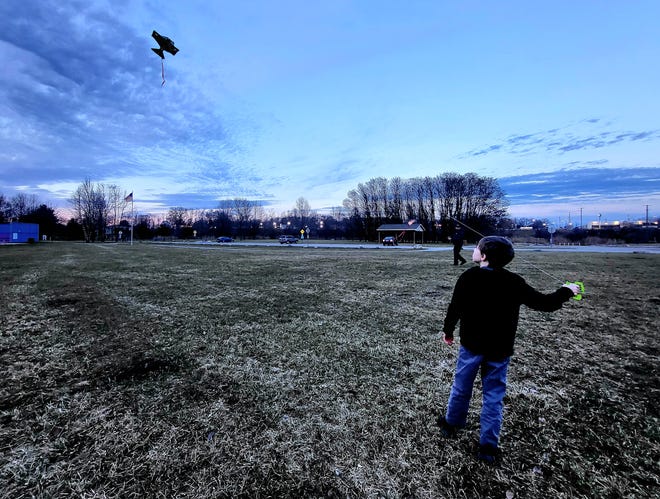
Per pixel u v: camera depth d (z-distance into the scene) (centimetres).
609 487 187
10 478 192
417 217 6962
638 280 923
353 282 905
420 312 584
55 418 254
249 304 641
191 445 222
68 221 7938
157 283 893
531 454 216
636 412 266
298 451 217
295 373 338
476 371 221
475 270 222
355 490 185
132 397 287
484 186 6209
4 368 347
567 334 465
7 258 1848
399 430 241
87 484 188
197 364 360
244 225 9319
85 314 567
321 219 9400
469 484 189
